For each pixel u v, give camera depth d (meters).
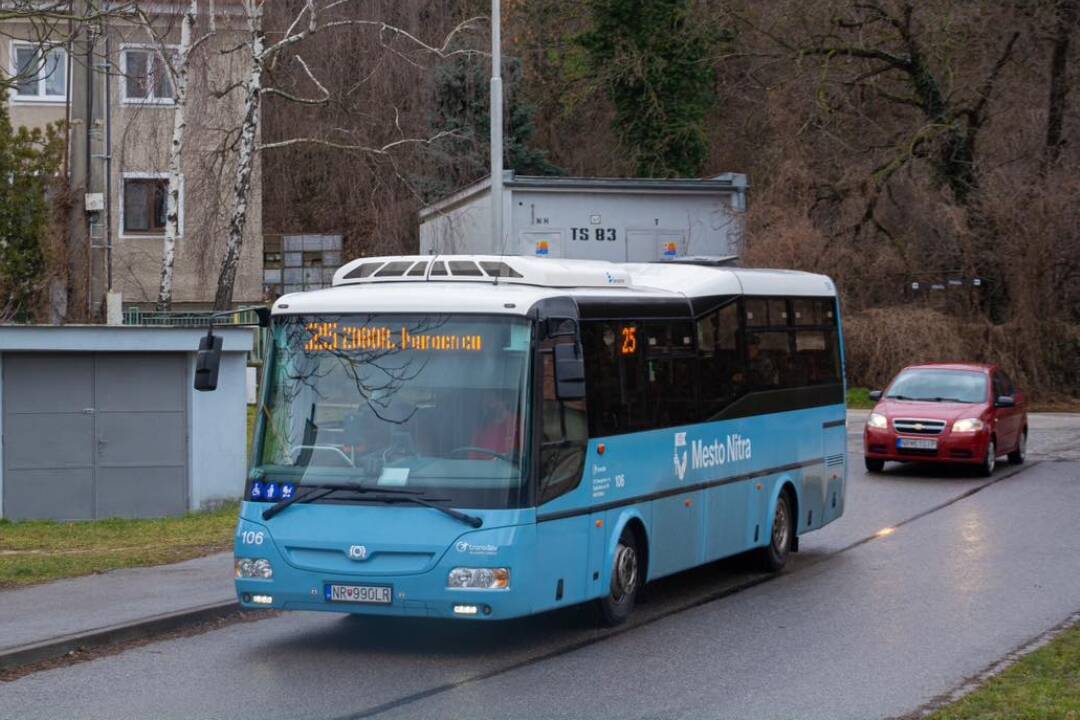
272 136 65.75
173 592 17.22
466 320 14.20
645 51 65.88
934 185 57.84
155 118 42.22
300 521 13.93
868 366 54.12
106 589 17.47
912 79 58.00
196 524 25.73
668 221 34.22
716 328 18.62
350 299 14.52
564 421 14.59
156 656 14.27
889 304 56.94
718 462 18.41
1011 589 18.22
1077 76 57.84
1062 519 25.28
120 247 56.56
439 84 61.00
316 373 14.42
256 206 59.16
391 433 14.02
